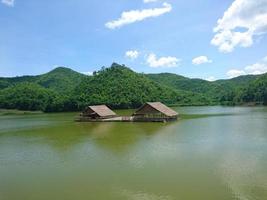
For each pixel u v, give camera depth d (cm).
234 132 4612
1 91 16625
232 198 1872
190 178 2286
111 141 4106
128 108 14238
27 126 6700
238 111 10631
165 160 2866
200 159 2853
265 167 2500
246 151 3139
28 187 2225
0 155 3384
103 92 15150
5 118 9825
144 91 16288
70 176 2461
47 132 5422
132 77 17325
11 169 2748
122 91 15238
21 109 14338
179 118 7869
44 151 3531
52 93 16638
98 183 2256
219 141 3806
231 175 2314
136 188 2117
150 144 3759
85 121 7744
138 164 2752
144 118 7206
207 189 2041
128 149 3466
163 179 2286
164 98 16962
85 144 3916
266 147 3319
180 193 1992
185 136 4369
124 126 6200
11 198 2017
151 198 1930
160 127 5781
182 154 3097
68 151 3472
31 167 2795
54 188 2184
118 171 2545
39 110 14012
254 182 2138
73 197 2000
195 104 17212
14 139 4634
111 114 8394
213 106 16150
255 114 8738
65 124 7012
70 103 13475
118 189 2111
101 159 3002
